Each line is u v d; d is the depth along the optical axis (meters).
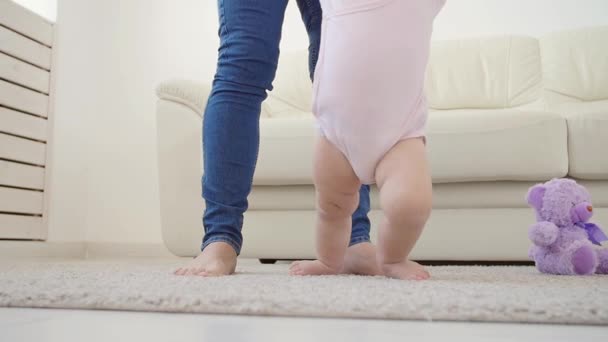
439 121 1.92
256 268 1.58
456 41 2.86
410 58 0.93
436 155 1.91
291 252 2.04
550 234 1.27
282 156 2.00
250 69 1.11
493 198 1.91
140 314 0.64
